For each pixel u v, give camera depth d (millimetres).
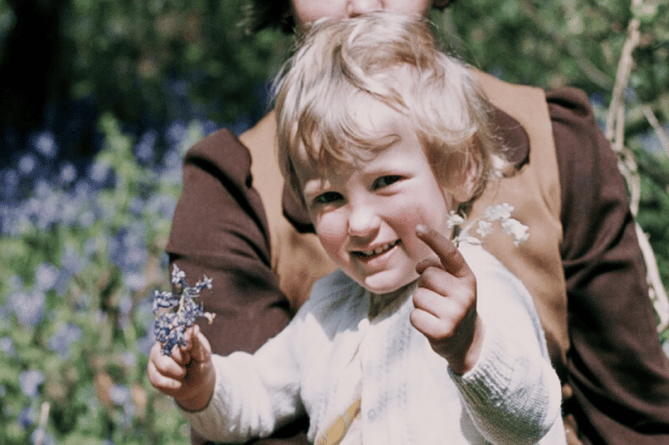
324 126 1647
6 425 3529
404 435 1697
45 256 5277
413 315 1476
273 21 2586
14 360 3799
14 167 7371
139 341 3637
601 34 3750
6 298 4426
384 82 1675
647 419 2062
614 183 2170
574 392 2150
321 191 1701
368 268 1708
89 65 10219
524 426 1527
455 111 1712
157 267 4141
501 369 1497
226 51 9797
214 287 2160
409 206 1674
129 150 6004
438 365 1689
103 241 4383
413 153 1671
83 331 3809
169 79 9805
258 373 1968
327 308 1928
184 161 2389
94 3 10266
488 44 6910
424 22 2033
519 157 2137
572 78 6469
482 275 1712
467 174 1759
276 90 1990
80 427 3432
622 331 2084
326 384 1843
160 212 5145
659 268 3475
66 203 5387
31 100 9570
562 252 2141
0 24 10938
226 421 1891
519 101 2291
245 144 2369
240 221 2246
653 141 4152
